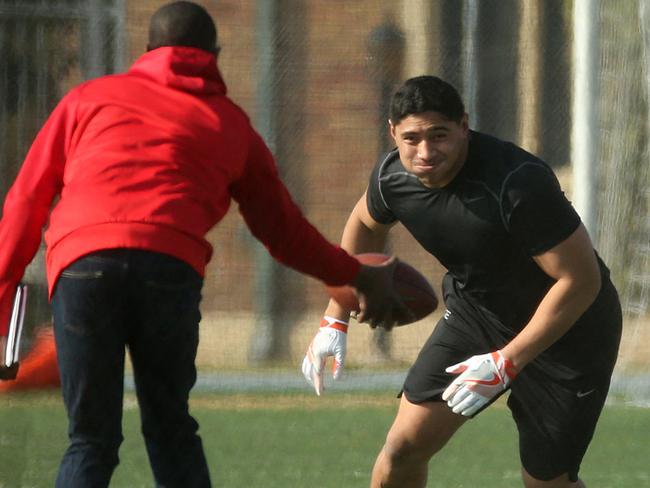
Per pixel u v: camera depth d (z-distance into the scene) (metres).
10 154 34.84
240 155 13.90
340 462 24.45
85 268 13.30
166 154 13.57
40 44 35.25
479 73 38.16
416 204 16.25
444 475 23.34
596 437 27.73
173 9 14.43
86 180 13.55
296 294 38.19
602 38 35.31
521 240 15.57
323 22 37.97
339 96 38.16
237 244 38.16
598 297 16.59
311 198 38.19
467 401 15.53
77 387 13.53
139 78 14.09
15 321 13.84
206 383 34.53
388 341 37.16
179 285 13.45
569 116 38.22
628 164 35.28
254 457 24.86
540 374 16.67
